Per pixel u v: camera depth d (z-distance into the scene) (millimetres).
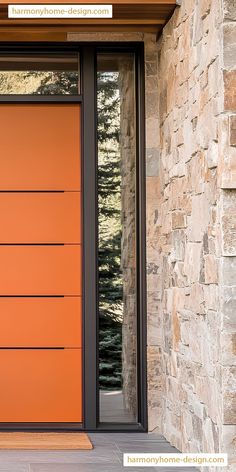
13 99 6004
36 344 5992
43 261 6023
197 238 4672
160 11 5414
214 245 4246
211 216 4309
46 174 6051
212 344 4293
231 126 4035
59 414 5969
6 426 5918
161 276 5930
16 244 6020
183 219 5098
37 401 5969
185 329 5043
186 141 4977
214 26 4215
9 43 5941
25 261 6020
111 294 6059
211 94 4281
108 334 6039
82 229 5996
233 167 4031
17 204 6035
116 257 6078
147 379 5926
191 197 4855
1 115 6055
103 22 5613
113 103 6121
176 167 5316
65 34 5945
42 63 6070
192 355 4828
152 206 5961
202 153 4520
